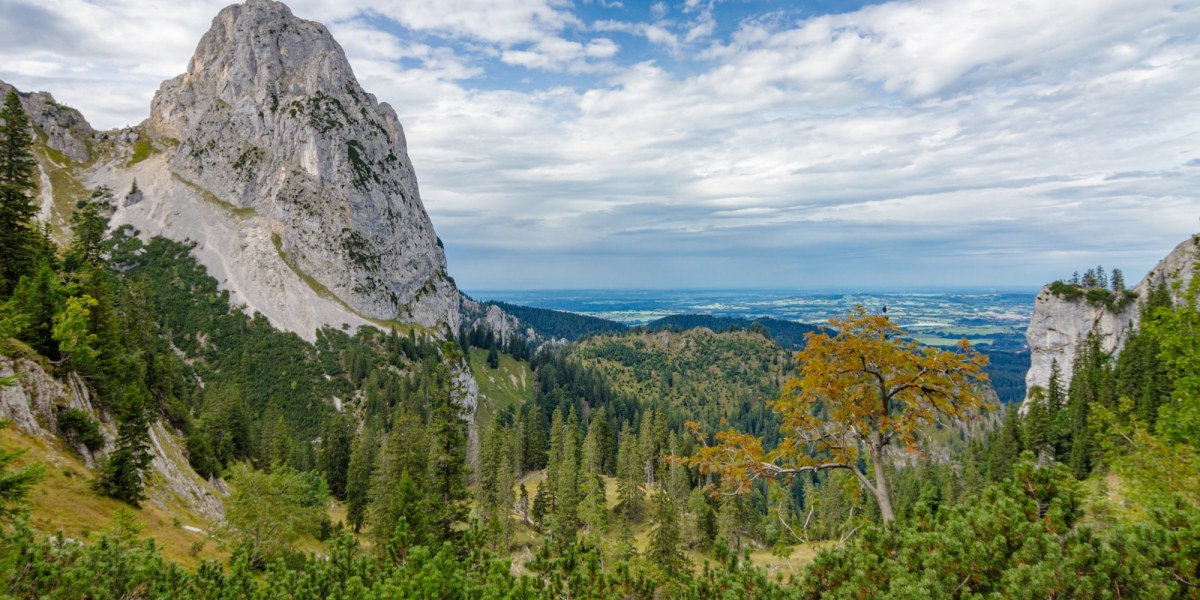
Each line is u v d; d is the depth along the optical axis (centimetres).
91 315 5538
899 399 1570
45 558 1564
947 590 1027
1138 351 8406
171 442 5784
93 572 1576
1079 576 967
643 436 11406
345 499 9275
